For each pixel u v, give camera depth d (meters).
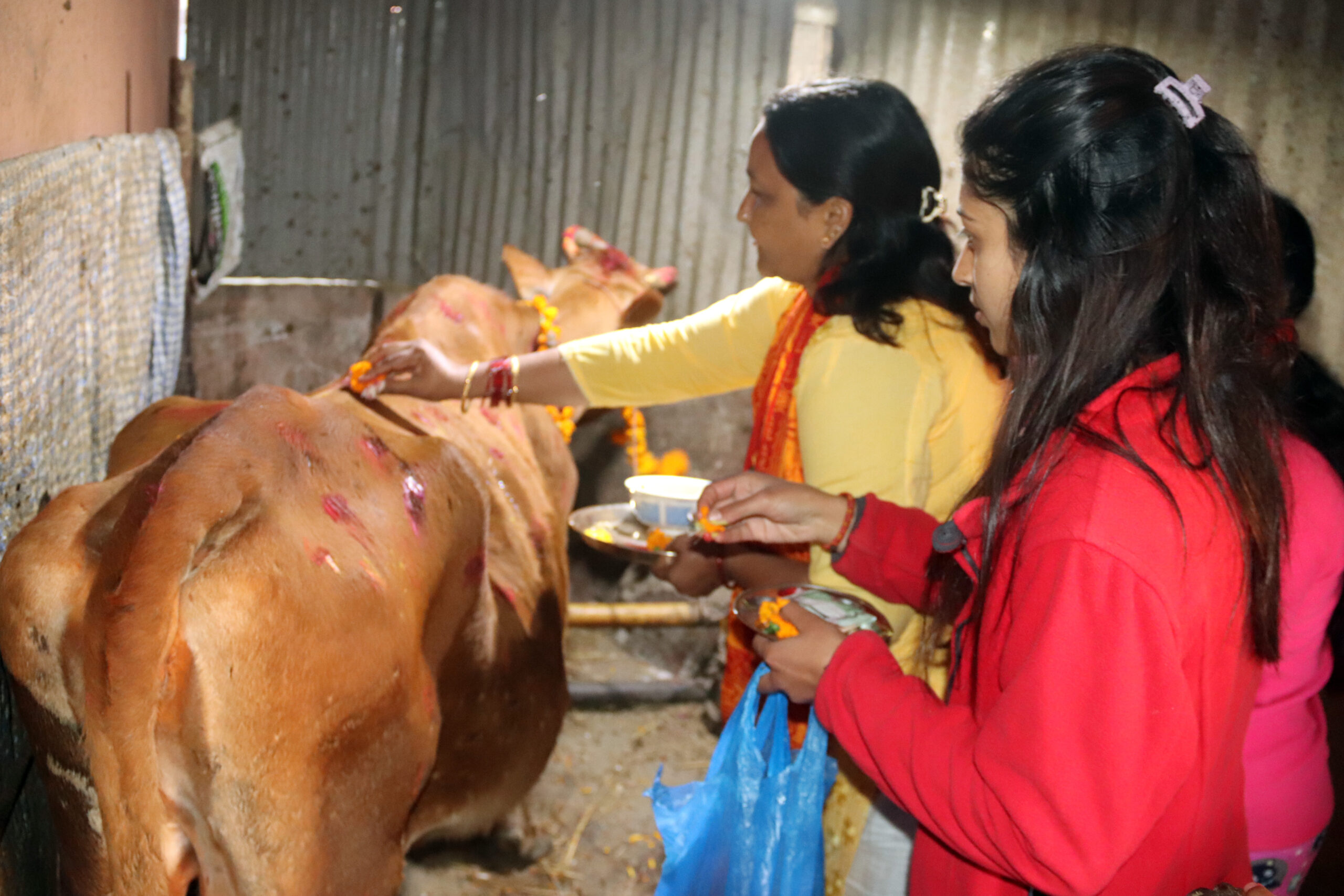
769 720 1.30
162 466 1.17
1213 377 0.90
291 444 1.31
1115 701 0.85
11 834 1.48
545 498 2.31
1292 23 3.13
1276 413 0.97
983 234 0.98
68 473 1.74
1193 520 0.87
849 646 1.12
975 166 0.96
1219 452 0.89
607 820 2.57
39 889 1.64
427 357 1.90
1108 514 0.86
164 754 1.19
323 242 3.68
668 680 3.24
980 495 1.05
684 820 1.32
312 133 3.59
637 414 3.21
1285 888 1.28
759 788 1.27
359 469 1.39
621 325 3.01
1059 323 0.92
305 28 3.51
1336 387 1.28
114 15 2.20
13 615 1.21
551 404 1.93
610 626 3.05
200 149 2.82
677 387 1.89
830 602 1.27
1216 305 0.91
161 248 2.36
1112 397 0.92
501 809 2.02
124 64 2.31
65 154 1.66
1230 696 0.94
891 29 3.29
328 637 1.24
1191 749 0.87
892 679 1.07
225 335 3.36
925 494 1.49
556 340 2.72
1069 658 0.86
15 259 1.44
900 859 1.48
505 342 2.55
